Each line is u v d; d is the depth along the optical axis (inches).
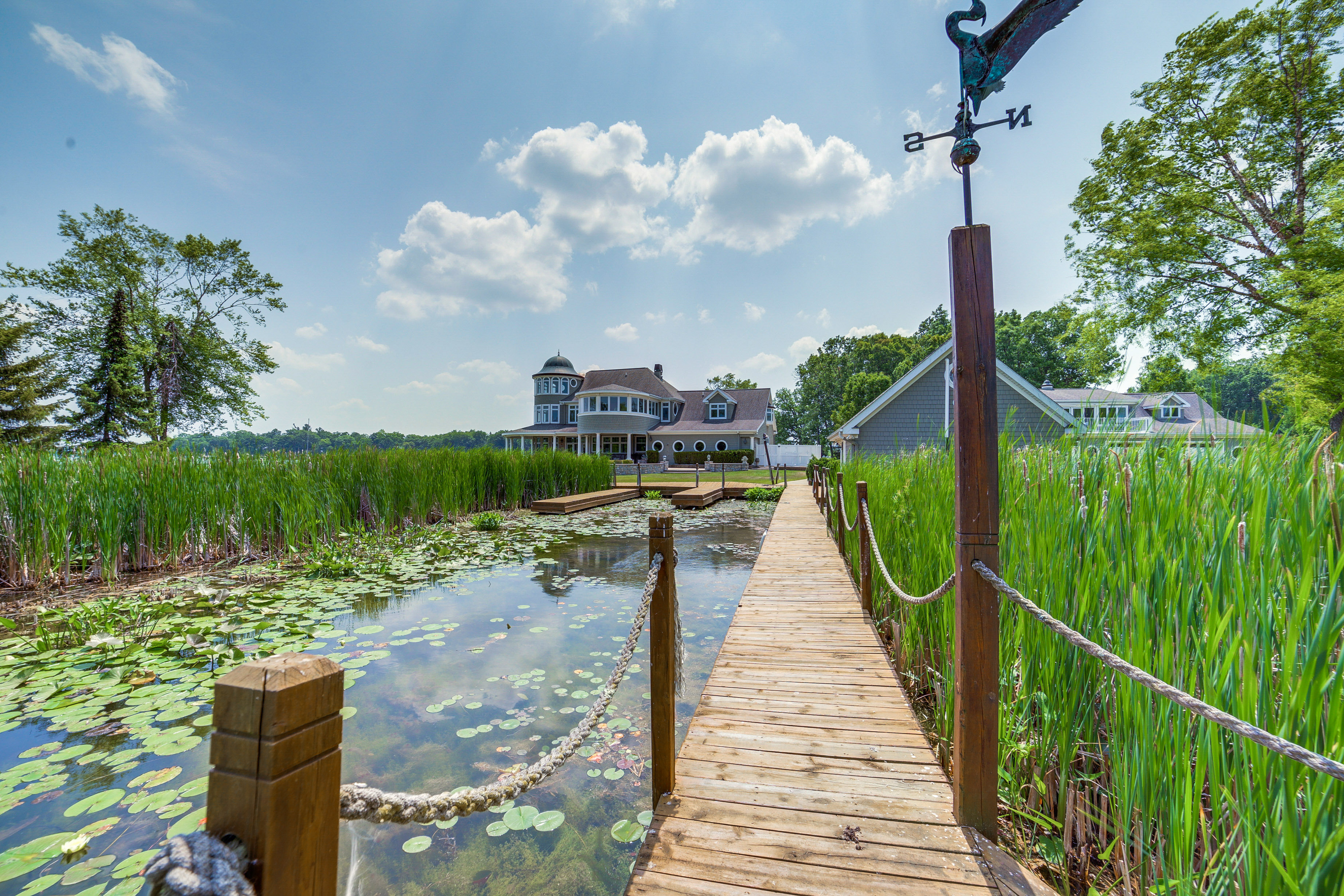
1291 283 453.1
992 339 68.9
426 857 85.7
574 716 130.2
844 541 256.7
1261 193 514.6
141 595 212.5
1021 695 86.4
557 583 261.1
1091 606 73.8
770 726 104.7
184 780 100.3
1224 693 52.6
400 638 182.4
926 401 564.7
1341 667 43.2
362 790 39.0
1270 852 44.2
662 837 72.8
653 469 1204.5
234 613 202.1
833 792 82.6
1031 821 82.0
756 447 1357.0
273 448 343.3
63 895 72.9
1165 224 541.6
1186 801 53.3
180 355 760.3
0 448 253.6
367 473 364.8
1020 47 72.0
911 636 135.3
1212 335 505.4
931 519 133.8
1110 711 70.2
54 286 722.2
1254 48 493.4
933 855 68.4
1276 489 64.2
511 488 550.6
